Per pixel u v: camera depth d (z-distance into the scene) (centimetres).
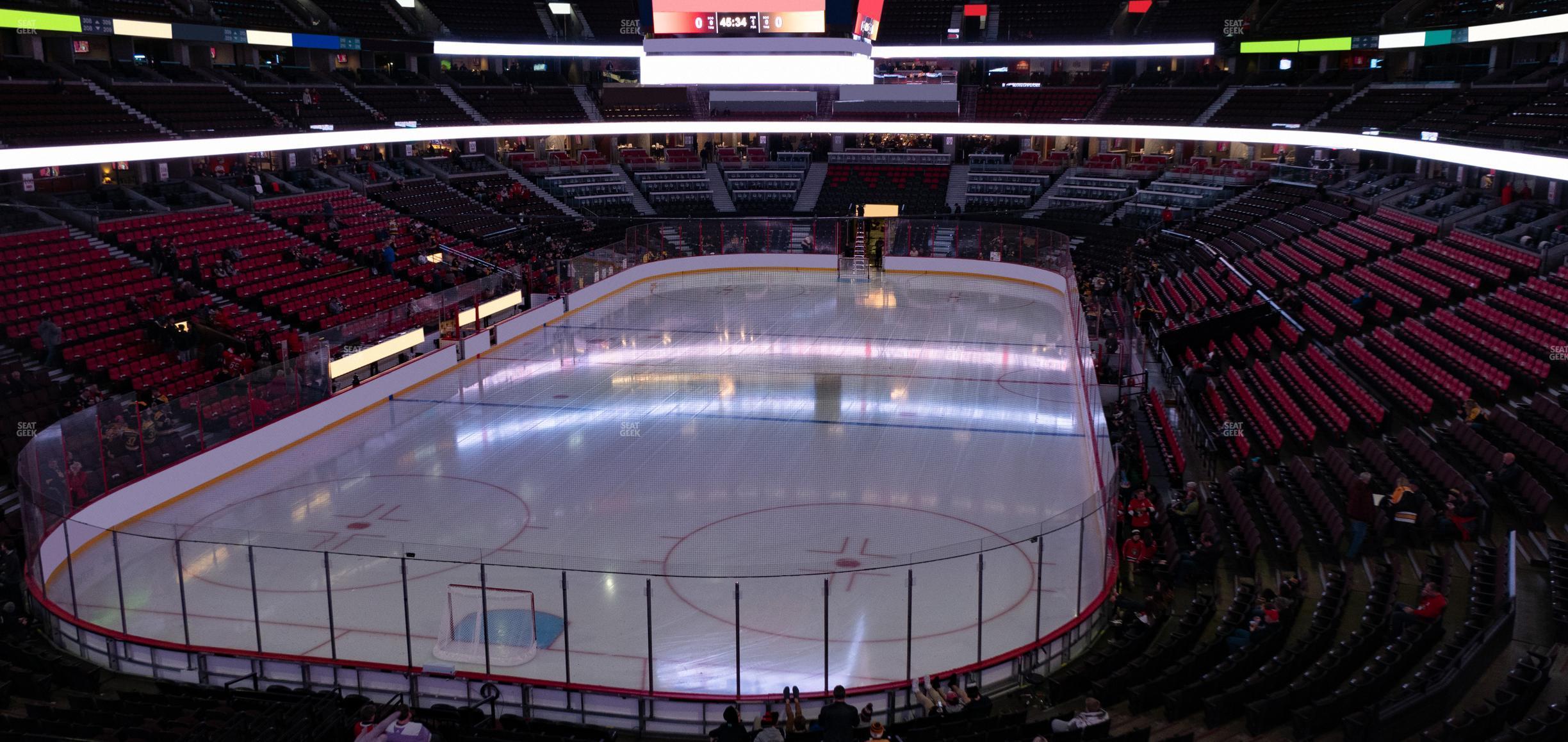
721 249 4609
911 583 1277
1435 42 4278
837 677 1327
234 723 1064
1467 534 1570
